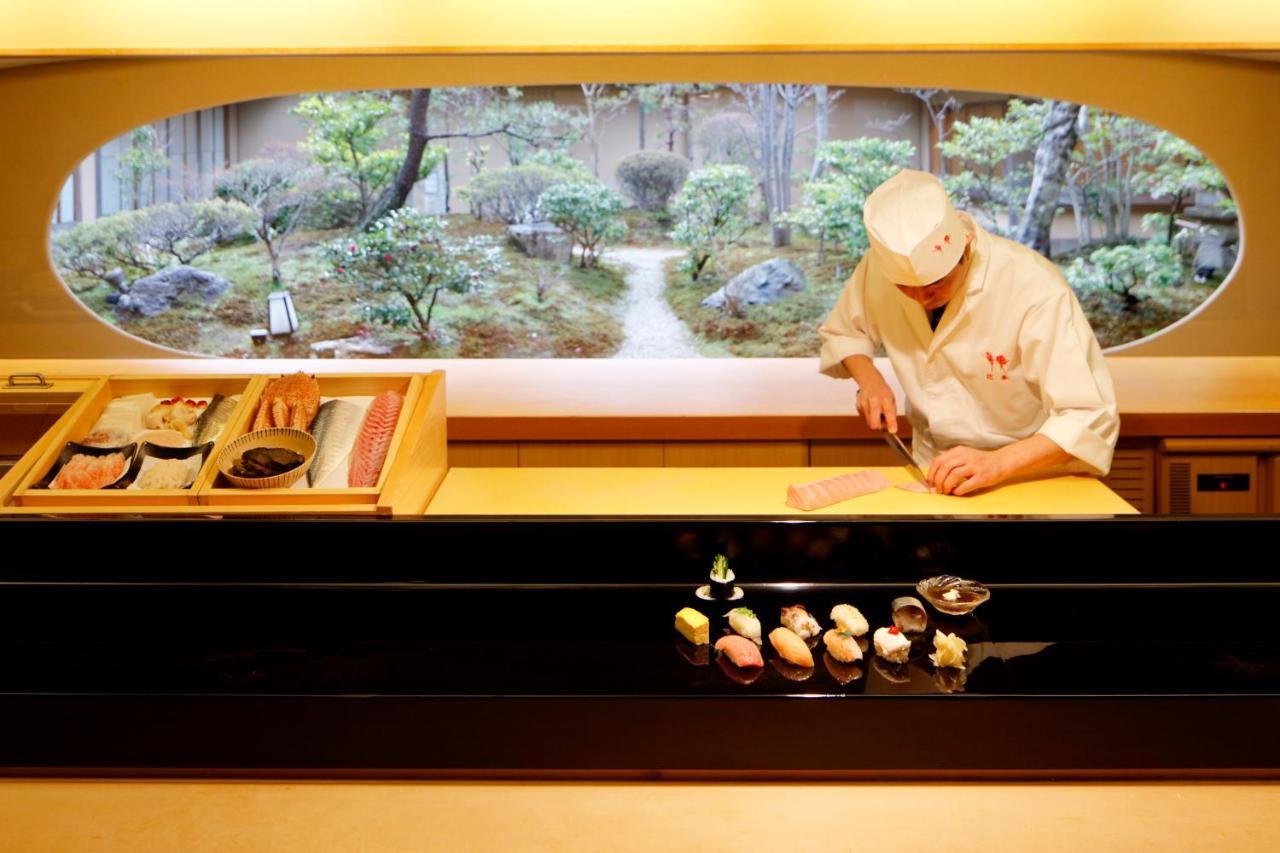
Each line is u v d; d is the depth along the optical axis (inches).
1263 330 103.8
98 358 100.5
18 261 95.4
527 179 153.3
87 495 64.4
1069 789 50.4
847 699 50.6
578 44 82.1
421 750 51.6
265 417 70.0
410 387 74.1
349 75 90.4
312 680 54.1
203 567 64.1
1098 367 77.2
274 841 47.3
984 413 83.7
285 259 148.4
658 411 97.3
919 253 71.7
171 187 137.3
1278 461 86.5
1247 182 95.5
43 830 48.2
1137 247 128.0
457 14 82.1
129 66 89.5
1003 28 81.7
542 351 159.0
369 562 64.1
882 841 46.9
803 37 82.1
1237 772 50.9
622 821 48.5
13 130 91.0
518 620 62.6
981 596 59.7
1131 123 126.5
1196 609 61.3
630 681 53.2
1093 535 63.4
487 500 73.4
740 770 51.3
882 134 145.6
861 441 96.7
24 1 81.2
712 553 64.6
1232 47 81.4
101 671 55.9
